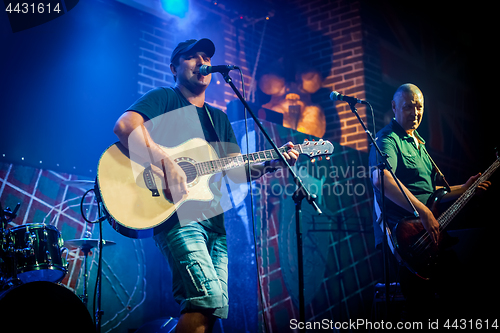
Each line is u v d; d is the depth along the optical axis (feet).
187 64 8.36
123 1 15.10
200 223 7.50
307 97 19.16
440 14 22.49
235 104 14.88
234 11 18.86
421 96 11.21
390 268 12.76
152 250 13.83
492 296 10.08
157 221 7.24
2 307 7.36
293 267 13.65
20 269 9.30
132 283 13.19
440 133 21.25
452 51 22.75
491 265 11.93
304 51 19.86
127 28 15.31
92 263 12.64
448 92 22.08
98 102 13.97
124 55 15.01
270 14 20.18
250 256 12.61
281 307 12.98
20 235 9.48
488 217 15.11
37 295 7.64
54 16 13.42
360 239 15.96
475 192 10.40
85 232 12.80
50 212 12.32
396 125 11.10
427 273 9.66
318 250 14.61
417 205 9.77
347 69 19.03
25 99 12.49
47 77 13.03
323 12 19.90
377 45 19.60
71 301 8.01
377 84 19.15
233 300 12.55
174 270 7.19
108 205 7.25
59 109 13.09
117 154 7.57
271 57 19.70
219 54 18.12
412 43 21.15
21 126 12.29
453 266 9.91
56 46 13.37
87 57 14.01
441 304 10.03
